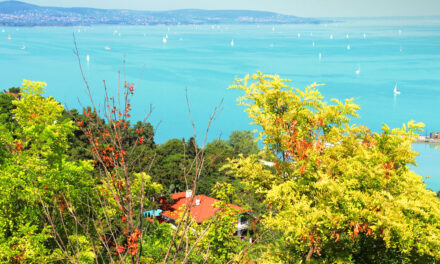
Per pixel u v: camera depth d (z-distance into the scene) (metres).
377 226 13.73
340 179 15.81
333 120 18.12
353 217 13.90
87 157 35.56
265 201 17.30
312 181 16.91
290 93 18.78
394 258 15.91
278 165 18.83
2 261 19.00
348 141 16.84
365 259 16.30
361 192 14.62
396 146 15.38
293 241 16.12
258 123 19.38
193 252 17.30
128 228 8.66
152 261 14.85
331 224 14.02
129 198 8.65
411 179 15.63
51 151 23.23
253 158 20.19
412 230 14.23
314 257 16.70
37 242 19.03
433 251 14.12
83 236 19.52
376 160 15.29
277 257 16.92
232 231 21.05
